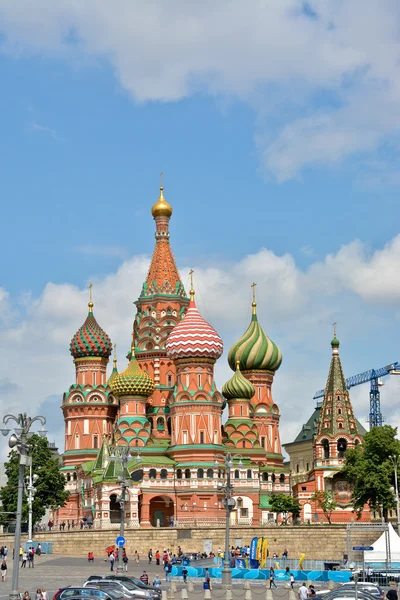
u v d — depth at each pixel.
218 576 113.94
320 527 146.75
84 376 199.00
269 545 147.75
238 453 185.62
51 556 142.88
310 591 89.38
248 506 178.25
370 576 103.50
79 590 79.62
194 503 173.25
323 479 186.50
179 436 178.75
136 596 83.38
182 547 147.75
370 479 149.88
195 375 181.12
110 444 191.12
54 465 161.00
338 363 195.00
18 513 69.50
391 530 120.88
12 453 162.00
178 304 199.88
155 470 175.00
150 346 196.25
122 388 184.88
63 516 187.75
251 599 90.69
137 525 170.38
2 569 105.88
